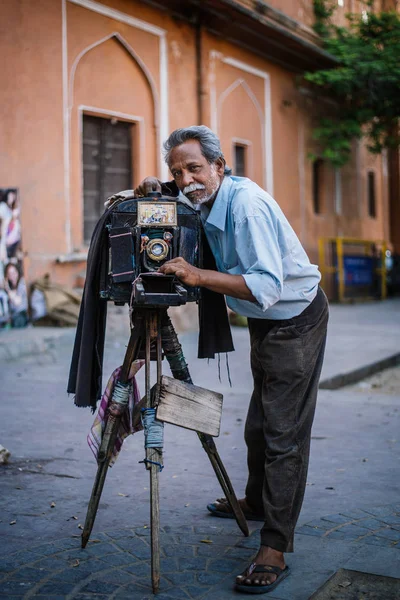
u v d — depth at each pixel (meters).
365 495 3.53
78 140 9.74
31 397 5.91
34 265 9.03
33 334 8.18
